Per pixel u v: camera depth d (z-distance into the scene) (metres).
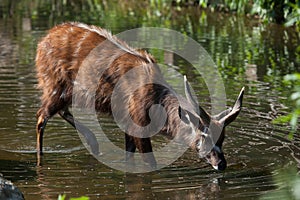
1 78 20.44
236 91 19.31
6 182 11.36
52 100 15.16
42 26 29.16
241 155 14.40
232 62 22.70
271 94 18.98
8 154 14.48
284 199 11.81
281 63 22.64
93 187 12.46
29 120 16.83
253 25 30.11
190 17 32.38
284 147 14.88
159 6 36.22
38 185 12.53
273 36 27.42
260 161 14.01
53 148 15.01
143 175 13.22
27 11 33.91
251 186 12.54
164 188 12.45
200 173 13.34
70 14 33.06
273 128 16.19
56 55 15.09
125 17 32.19
